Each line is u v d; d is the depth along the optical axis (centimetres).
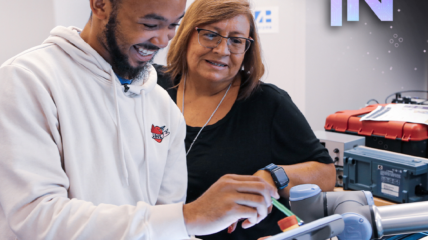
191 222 63
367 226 72
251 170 127
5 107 63
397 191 144
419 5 322
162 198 94
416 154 160
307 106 337
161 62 256
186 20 131
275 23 336
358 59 331
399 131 163
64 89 73
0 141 61
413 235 87
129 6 66
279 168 117
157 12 66
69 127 72
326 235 64
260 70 131
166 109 95
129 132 84
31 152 63
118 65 77
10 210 60
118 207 63
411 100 212
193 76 135
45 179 63
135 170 84
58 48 76
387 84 332
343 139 171
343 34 328
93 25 75
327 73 334
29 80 66
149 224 61
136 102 86
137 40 69
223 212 62
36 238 59
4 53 196
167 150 94
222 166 126
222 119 130
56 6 196
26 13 195
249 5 124
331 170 130
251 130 129
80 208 62
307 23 325
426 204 74
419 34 326
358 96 339
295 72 337
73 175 71
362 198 81
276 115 130
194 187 127
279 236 60
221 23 118
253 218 64
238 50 123
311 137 131
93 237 59
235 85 136
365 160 154
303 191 85
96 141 77
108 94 80
